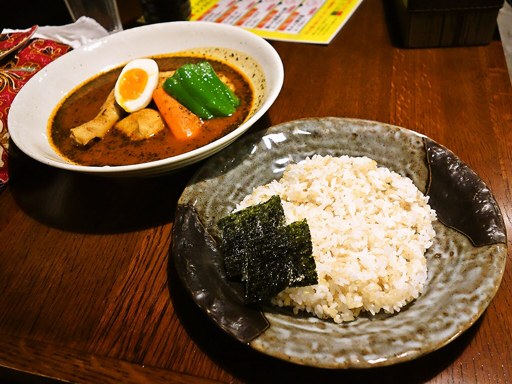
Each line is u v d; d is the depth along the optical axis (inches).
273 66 14.3
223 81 15.6
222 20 21.4
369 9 21.4
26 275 11.6
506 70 17.0
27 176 14.4
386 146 12.9
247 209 11.2
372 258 10.4
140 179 13.8
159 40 17.2
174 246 10.3
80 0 19.6
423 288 10.0
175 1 20.2
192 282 9.6
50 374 9.4
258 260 10.1
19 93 14.0
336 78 17.3
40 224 12.9
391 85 16.7
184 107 14.6
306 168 12.4
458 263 10.1
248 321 9.0
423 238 10.9
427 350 8.1
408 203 11.5
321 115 15.6
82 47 16.3
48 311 10.7
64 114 15.2
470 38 18.2
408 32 18.1
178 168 11.9
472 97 15.8
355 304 9.7
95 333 10.1
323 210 11.6
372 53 18.5
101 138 14.3
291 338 8.6
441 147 12.1
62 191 13.8
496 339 9.3
